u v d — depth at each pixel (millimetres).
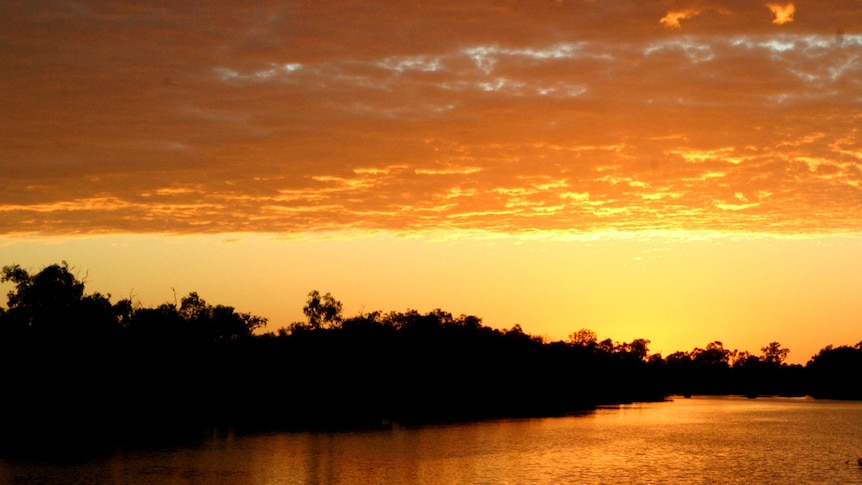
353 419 112562
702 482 55125
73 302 110125
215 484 51594
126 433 87312
